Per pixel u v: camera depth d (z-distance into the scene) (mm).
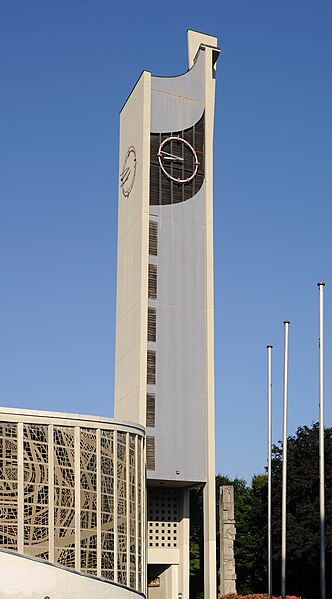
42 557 41062
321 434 40625
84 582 41969
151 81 63344
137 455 47906
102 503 44188
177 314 59594
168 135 62781
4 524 40438
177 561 58531
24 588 40031
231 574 60344
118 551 44500
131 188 63438
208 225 61875
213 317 60219
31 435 42281
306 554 68125
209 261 61219
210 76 65000
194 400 58469
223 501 62250
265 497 77000
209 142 63562
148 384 57594
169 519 59469
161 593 59156
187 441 57500
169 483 57688
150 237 60406
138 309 59094
